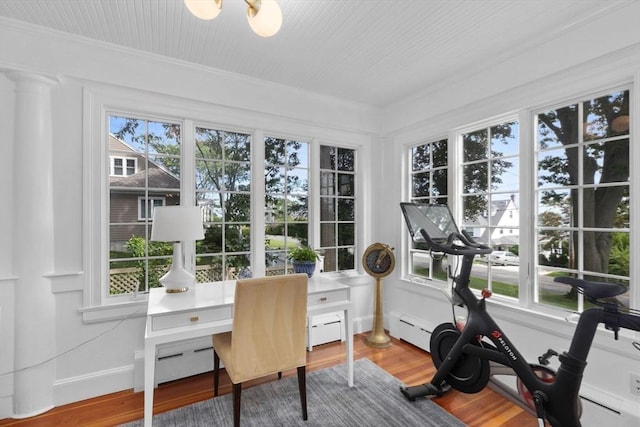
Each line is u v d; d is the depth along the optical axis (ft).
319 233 10.74
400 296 10.96
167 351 7.85
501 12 6.16
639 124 5.62
